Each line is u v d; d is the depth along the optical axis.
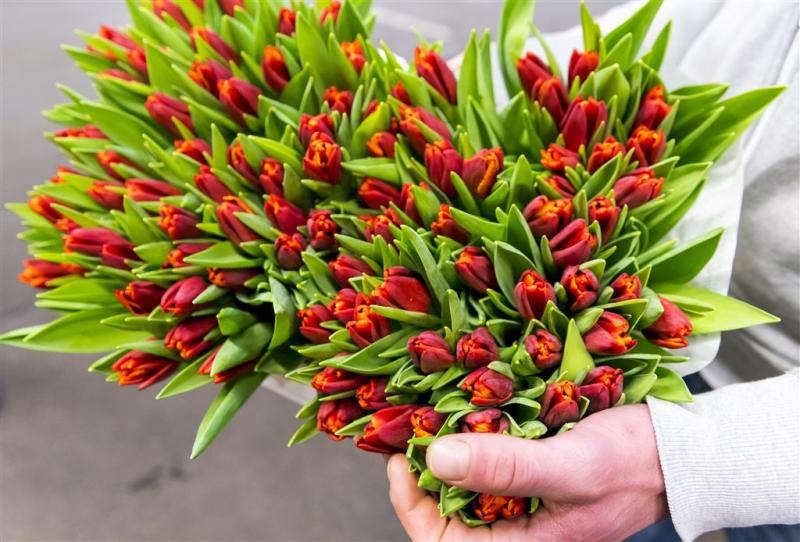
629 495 0.43
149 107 0.49
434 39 1.40
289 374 0.45
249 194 0.48
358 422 0.42
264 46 0.51
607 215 0.42
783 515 0.44
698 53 0.58
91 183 0.52
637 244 0.44
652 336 0.43
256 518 0.96
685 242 0.44
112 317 0.47
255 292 0.47
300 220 0.46
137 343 0.47
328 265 0.45
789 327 0.54
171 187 0.49
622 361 0.42
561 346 0.41
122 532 0.95
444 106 0.48
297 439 0.45
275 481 0.99
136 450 1.04
